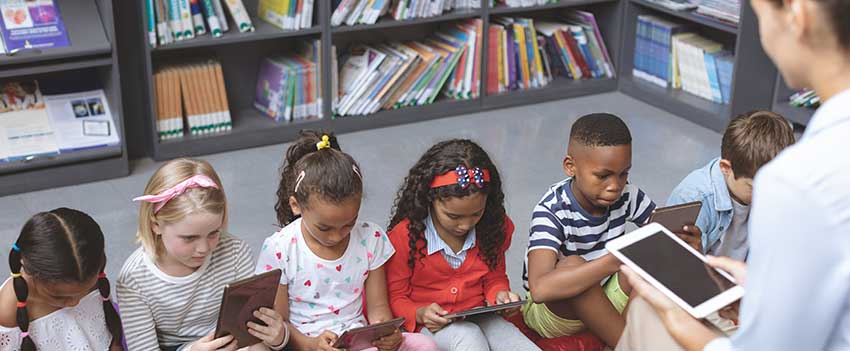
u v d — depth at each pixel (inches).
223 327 67.4
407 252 80.6
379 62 157.3
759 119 78.9
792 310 36.3
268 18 155.1
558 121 168.4
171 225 68.6
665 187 140.3
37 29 131.7
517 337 80.4
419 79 164.1
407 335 77.6
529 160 149.8
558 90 179.6
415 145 155.4
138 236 72.0
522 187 139.0
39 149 135.6
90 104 141.6
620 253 52.8
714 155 153.3
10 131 135.3
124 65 142.8
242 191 136.3
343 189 70.2
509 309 81.6
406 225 80.3
